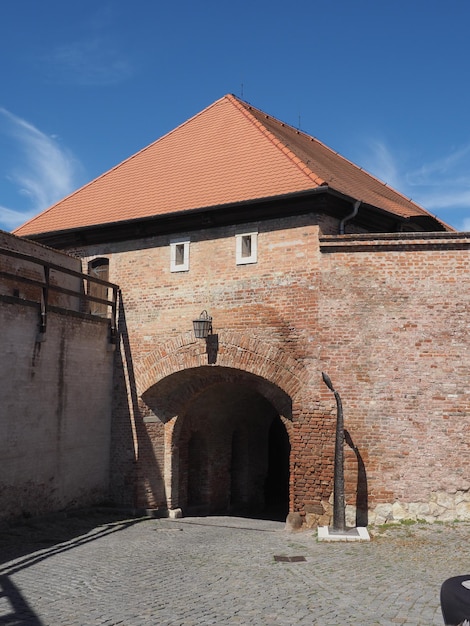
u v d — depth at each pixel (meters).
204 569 10.60
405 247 13.87
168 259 16.56
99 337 16.91
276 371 14.56
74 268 17.81
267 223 15.08
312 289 14.27
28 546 12.57
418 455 13.40
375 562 10.70
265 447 21.06
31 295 15.97
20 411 14.38
